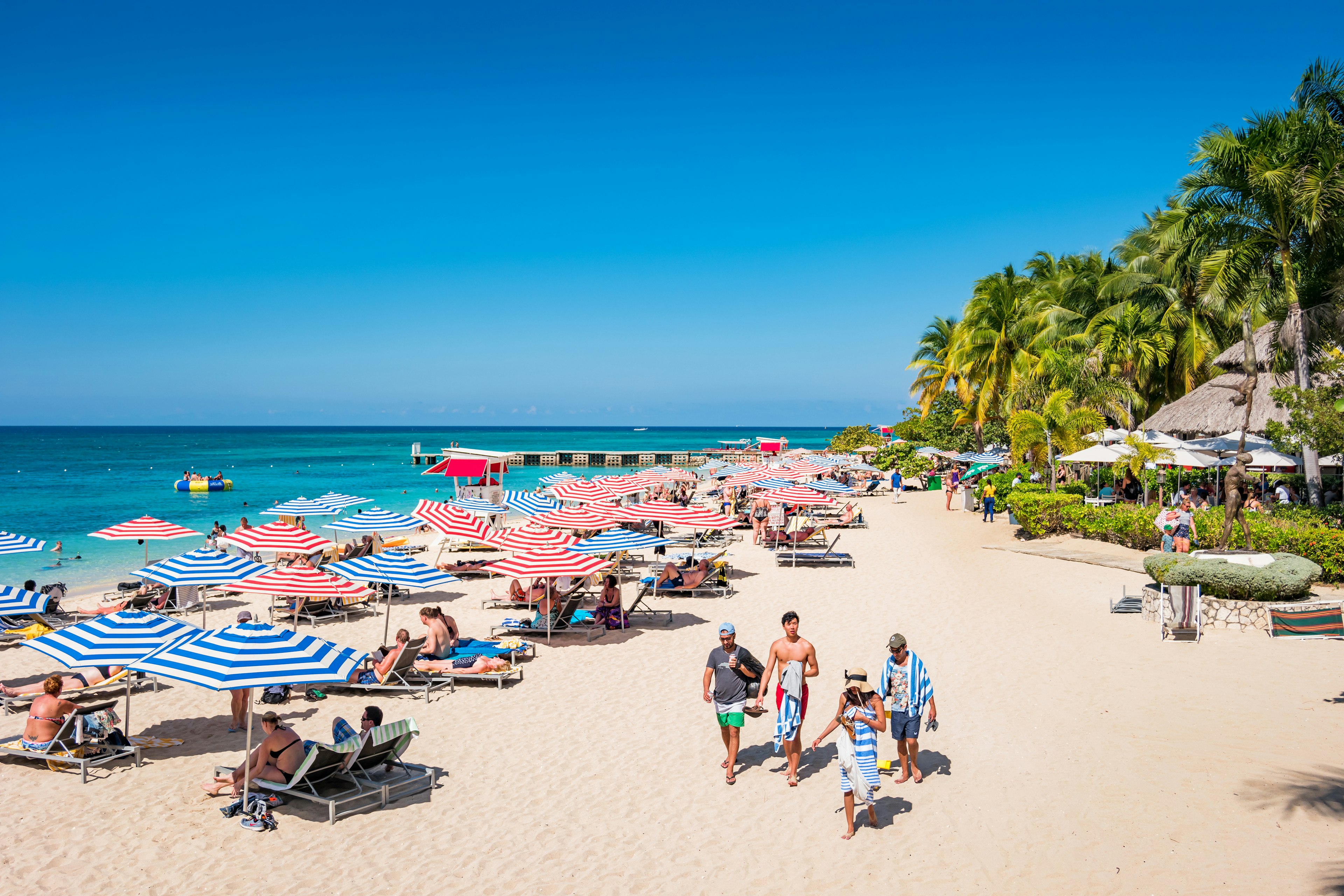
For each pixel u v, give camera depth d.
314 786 8.12
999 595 17.27
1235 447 24.48
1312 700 10.00
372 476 70.31
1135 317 32.56
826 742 9.54
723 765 8.92
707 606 17.23
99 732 9.37
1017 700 10.56
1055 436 29.97
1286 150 21.56
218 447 142.50
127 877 6.80
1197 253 23.97
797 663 8.21
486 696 11.52
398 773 8.76
